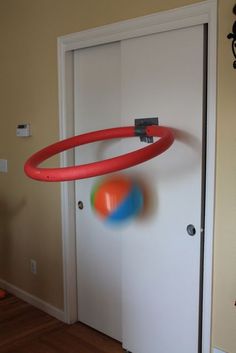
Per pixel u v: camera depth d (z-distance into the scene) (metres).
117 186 2.34
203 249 2.10
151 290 2.36
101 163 1.77
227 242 1.96
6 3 3.11
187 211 2.13
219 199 1.96
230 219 1.93
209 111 1.95
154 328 2.37
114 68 2.47
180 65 2.08
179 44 2.07
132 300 2.47
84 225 2.80
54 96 2.79
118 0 2.29
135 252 2.41
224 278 1.99
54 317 3.00
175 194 2.18
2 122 3.33
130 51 2.29
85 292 2.86
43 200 3.01
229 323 1.99
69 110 2.75
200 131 2.03
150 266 2.35
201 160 2.05
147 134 2.11
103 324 2.75
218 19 1.86
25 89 3.04
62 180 1.81
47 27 2.77
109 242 2.63
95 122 2.64
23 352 2.54
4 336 2.73
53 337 2.72
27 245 3.22
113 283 2.64
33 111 2.99
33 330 2.81
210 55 1.91
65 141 2.28
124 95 2.36
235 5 1.78
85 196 2.75
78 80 2.71
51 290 3.03
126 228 2.44
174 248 2.22
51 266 3.00
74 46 2.61
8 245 3.44
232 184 1.91
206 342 2.09
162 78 2.16
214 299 2.04
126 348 2.54
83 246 2.83
